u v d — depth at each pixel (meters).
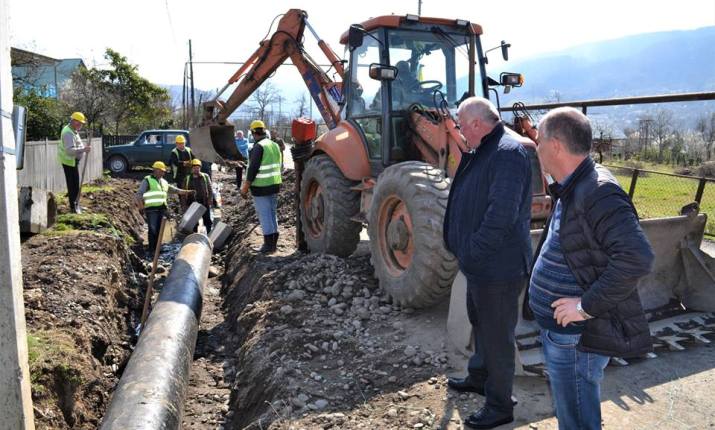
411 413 3.80
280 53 9.47
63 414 4.48
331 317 5.59
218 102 10.95
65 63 35.12
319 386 4.38
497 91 7.09
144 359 4.46
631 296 2.56
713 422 3.63
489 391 3.52
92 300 6.32
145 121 31.09
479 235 3.18
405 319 5.42
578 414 2.73
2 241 2.82
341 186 7.14
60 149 10.16
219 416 5.07
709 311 5.09
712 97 6.47
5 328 2.86
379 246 5.88
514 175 3.17
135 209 14.40
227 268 9.66
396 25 6.46
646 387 4.08
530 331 4.40
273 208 8.37
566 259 2.61
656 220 5.01
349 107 7.37
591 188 2.50
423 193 5.19
